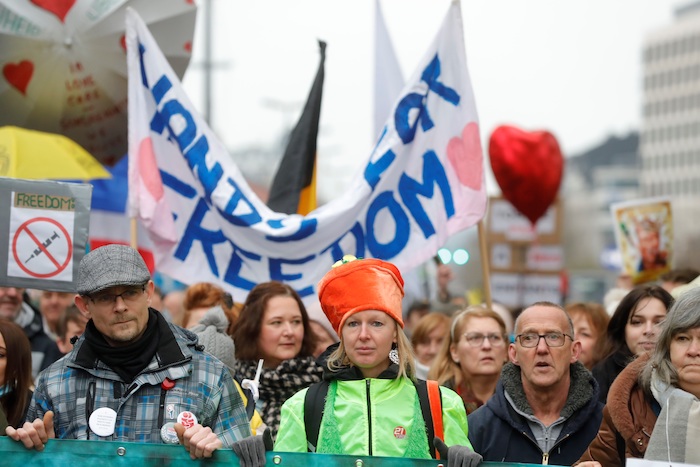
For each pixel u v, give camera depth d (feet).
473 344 53.57
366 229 56.65
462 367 54.13
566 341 45.03
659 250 85.30
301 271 56.70
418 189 56.59
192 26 73.46
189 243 57.72
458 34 56.85
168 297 84.84
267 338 51.72
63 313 63.87
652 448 37.70
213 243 57.57
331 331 57.88
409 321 86.28
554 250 123.44
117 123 72.59
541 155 81.61
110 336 38.86
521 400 45.73
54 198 49.24
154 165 58.03
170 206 57.93
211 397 39.40
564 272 137.80
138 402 38.96
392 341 38.45
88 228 49.42
